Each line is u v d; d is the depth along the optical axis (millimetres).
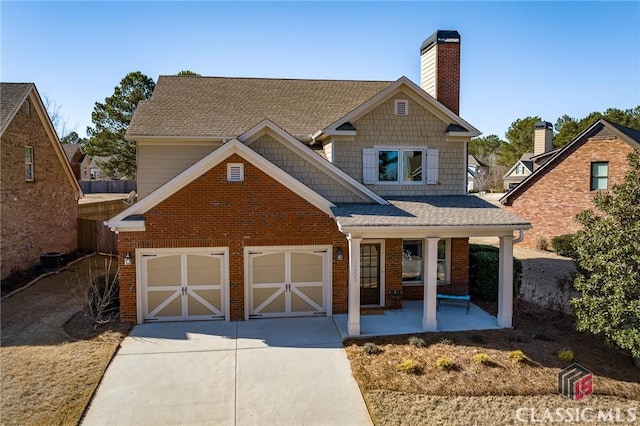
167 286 13469
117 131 46562
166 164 16031
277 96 19562
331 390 9398
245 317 13648
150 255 13305
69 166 22531
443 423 8359
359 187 14680
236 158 13359
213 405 8797
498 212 13773
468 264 15977
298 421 8336
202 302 13609
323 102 19391
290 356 10969
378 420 8383
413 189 16000
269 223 13594
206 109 17891
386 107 15742
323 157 15086
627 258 10461
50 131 20734
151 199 13047
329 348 11461
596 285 10977
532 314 14109
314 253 14055
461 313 14273
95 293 13461
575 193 25125
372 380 9711
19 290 16500
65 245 22594
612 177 23656
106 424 8133
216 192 13336
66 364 10266
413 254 15977
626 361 10938
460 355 10867
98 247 23734
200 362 10602
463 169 16234
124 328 12625
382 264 14844
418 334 12266
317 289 14125
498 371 10102
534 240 26984
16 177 17984
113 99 46312
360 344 11648
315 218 13789
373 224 12023
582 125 60562
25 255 18656
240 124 16984
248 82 20609
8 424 7980
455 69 16891
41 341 11602
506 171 75312
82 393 9047
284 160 14609
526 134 72375
